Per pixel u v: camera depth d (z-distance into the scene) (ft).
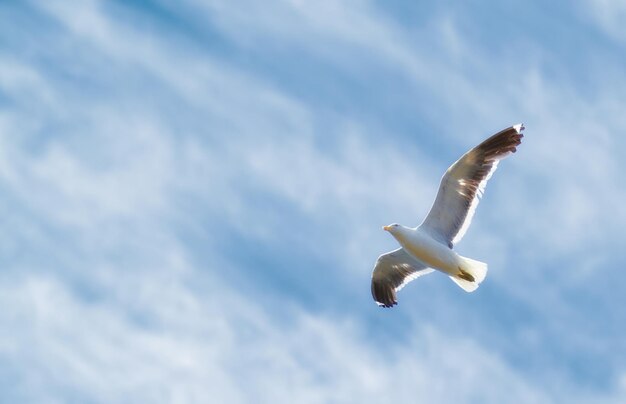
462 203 65.82
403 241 65.92
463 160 65.10
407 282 73.00
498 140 65.31
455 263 64.90
